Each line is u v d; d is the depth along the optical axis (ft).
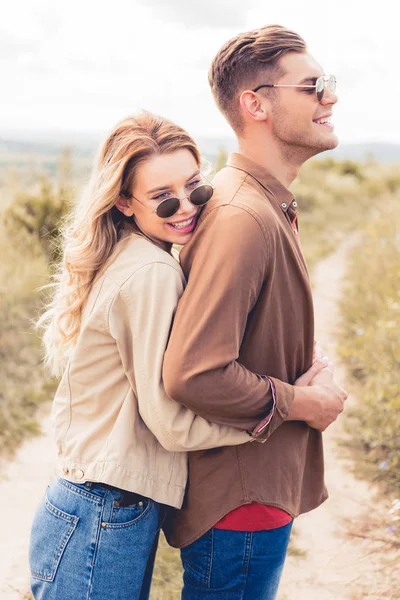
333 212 52.75
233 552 6.17
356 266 29.86
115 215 6.46
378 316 20.70
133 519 5.94
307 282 6.23
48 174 25.12
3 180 25.32
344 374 18.52
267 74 6.25
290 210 6.41
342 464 13.93
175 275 5.95
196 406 5.59
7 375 17.04
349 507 12.44
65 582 5.89
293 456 6.35
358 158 99.40
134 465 5.92
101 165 6.19
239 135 6.54
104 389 6.11
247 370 5.78
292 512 6.35
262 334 5.99
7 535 11.73
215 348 5.51
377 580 10.39
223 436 5.82
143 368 5.80
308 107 6.24
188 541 6.32
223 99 6.55
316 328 22.90
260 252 5.63
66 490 6.06
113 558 5.88
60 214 23.98
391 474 13.17
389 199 54.49
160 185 6.02
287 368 6.37
